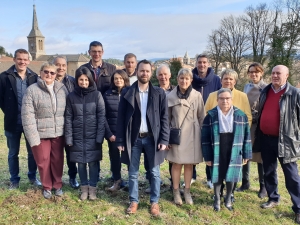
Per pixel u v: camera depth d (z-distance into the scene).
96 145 4.09
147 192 4.68
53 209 3.95
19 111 4.32
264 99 4.13
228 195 4.18
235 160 3.90
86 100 4.03
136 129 3.78
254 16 29.20
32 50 93.50
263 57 27.86
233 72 4.21
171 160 4.19
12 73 4.23
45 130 3.95
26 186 4.62
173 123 4.17
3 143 8.27
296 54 23.19
